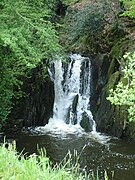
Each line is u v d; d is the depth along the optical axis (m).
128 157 10.23
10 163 2.82
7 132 12.60
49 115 14.41
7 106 11.43
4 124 12.66
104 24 15.92
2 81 10.56
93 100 14.02
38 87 13.87
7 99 10.92
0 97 10.74
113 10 15.80
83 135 12.74
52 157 10.22
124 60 12.73
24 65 11.19
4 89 10.80
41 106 14.02
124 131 12.05
